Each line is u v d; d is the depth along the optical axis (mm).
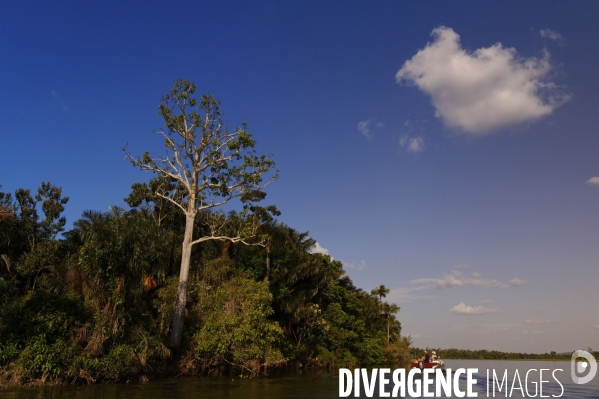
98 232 27484
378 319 90125
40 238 45281
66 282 28281
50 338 24562
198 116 37844
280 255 47469
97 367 25016
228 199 38594
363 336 69688
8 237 39469
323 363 52844
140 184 53844
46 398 19141
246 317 32875
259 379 32500
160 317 34344
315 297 58812
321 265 55719
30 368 23031
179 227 53469
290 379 33000
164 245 39875
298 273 47281
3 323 23703
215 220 45719
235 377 32938
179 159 38344
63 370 24297
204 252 42938
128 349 26406
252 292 35000
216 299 34719
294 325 50469
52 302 25000
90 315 26125
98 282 26719
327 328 53938
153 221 49844
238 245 45469
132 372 26906
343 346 60969
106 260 26469
